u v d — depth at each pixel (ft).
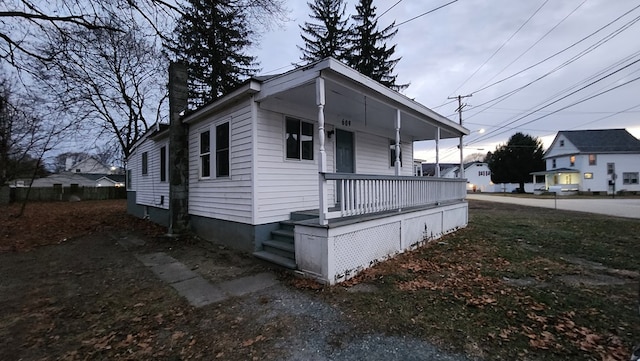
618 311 10.18
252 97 17.89
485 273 14.53
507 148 126.21
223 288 12.98
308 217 18.24
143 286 13.37
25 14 20.29
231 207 19.89
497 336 8.59
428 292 12.14
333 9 74.69
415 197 20.39
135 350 8.19
